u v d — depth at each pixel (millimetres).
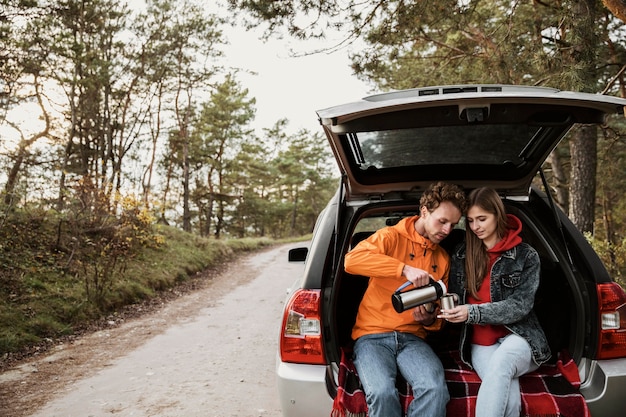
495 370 2043
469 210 2285
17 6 12141
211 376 4637
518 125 2314
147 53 23172
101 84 18828
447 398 2055
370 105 2023
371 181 2734
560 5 6887
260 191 54469
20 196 10250
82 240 10055
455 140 2480
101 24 18891
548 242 2475
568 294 2293
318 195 60844
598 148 13523
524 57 7125
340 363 2191
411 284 2225
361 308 2445
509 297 2203
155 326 7266
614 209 19422
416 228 2410
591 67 5910
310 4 7004
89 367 5180
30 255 9078
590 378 2109
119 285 9070
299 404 2133
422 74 10969
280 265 17297
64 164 15648
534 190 2842
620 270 7980
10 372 5043
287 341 2221
